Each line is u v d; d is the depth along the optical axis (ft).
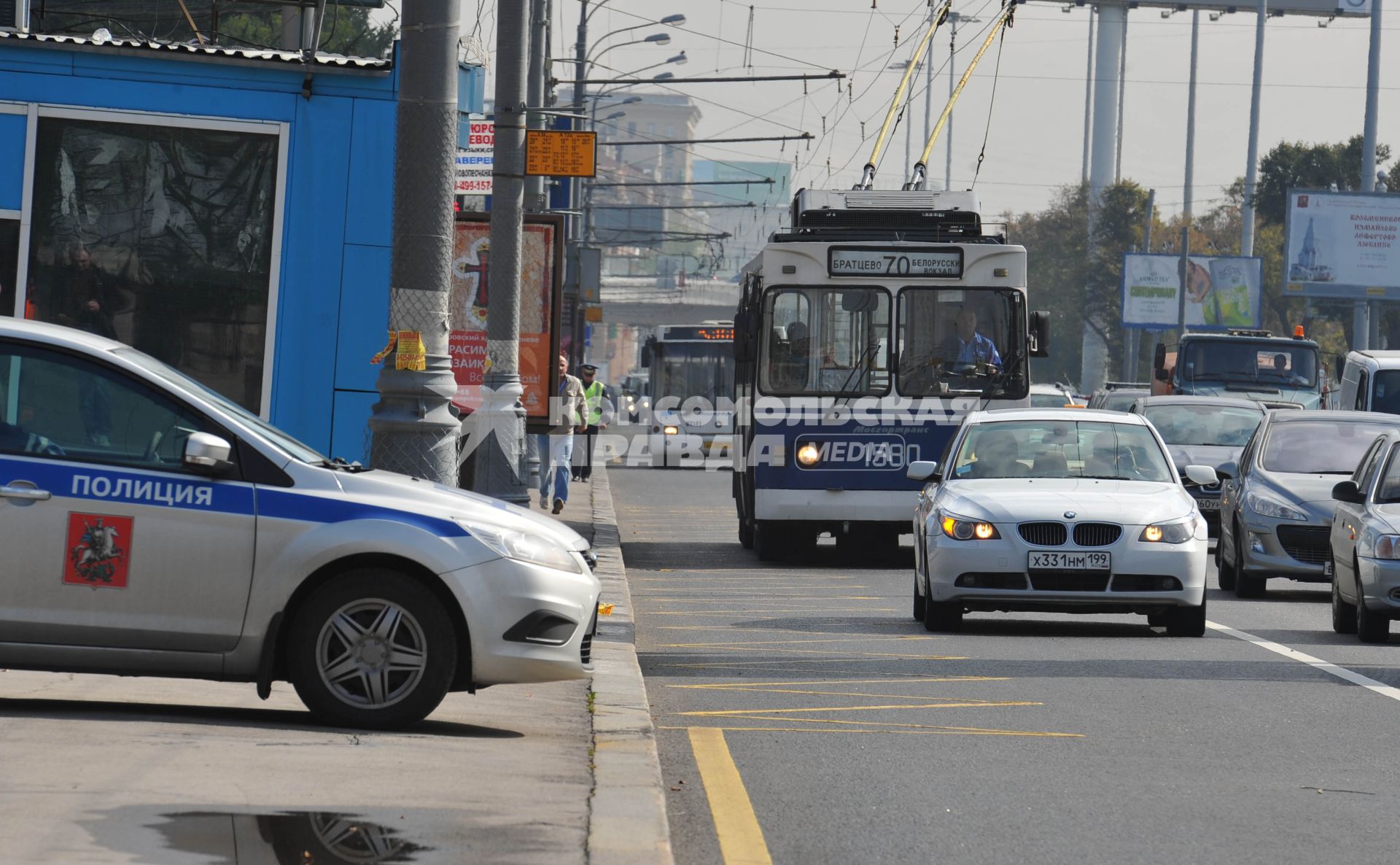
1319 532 167.12
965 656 120.47
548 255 211.20
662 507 308.19
